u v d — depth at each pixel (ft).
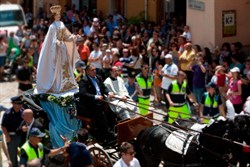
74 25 81.46
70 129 42.98
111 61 63.87
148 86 53.93
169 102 50.06
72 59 45.09
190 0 69.00
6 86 75.56
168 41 71.77
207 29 67.67
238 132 36.11
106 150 43.80
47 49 44.06
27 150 35.19
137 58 62.28
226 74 55.11
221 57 61.82
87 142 42.09
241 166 36.73
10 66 80.23
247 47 68.54
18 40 82.74
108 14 88.94
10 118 41.19
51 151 36.83
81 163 35.27
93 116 42.37
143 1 84.69
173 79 56.95
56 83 44.37
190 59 60.23
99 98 41.88
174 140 37.91
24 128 39.63
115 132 41.65
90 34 76.59
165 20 79.10
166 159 38.11
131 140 41.42
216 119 38.04
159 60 64.90
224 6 67.26
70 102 43.09
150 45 67.56
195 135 37.58
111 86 45.96
